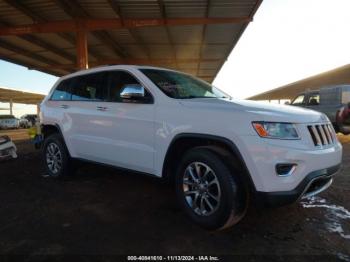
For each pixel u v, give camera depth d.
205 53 19.30
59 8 11.93
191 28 14.45
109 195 4.32
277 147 2.69
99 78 4.46
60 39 16.45
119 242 2.86
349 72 25.70
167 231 3.09
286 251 2.67
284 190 2.69
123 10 11.96
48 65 22.34
